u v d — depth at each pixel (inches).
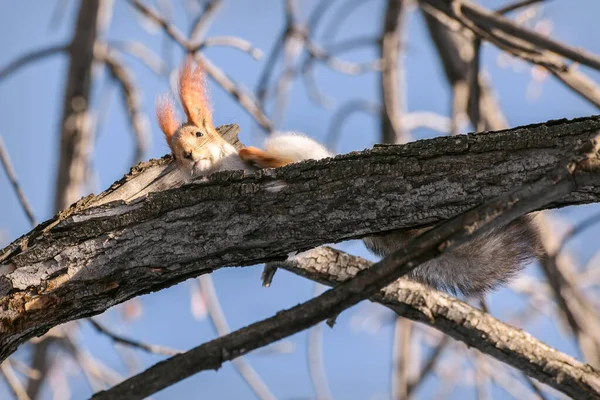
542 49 419.5
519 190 216.2
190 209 256.7
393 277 216.8
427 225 254.7
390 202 250.1
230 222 255.4
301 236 255.9
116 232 257.0
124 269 257.3
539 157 243.6
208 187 257.9
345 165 254.2
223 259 260.4
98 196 291.3
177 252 256.8
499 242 334.6
